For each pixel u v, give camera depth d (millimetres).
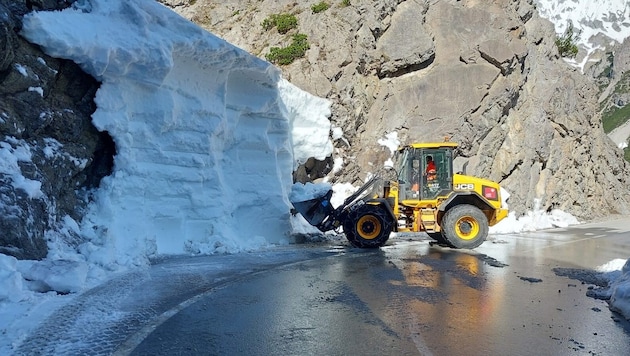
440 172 11359
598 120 24438
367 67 17156
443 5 18422
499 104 18203
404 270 7934
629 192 25812
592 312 5508
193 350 4094
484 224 10820
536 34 20922
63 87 7906
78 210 7809
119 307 5250
